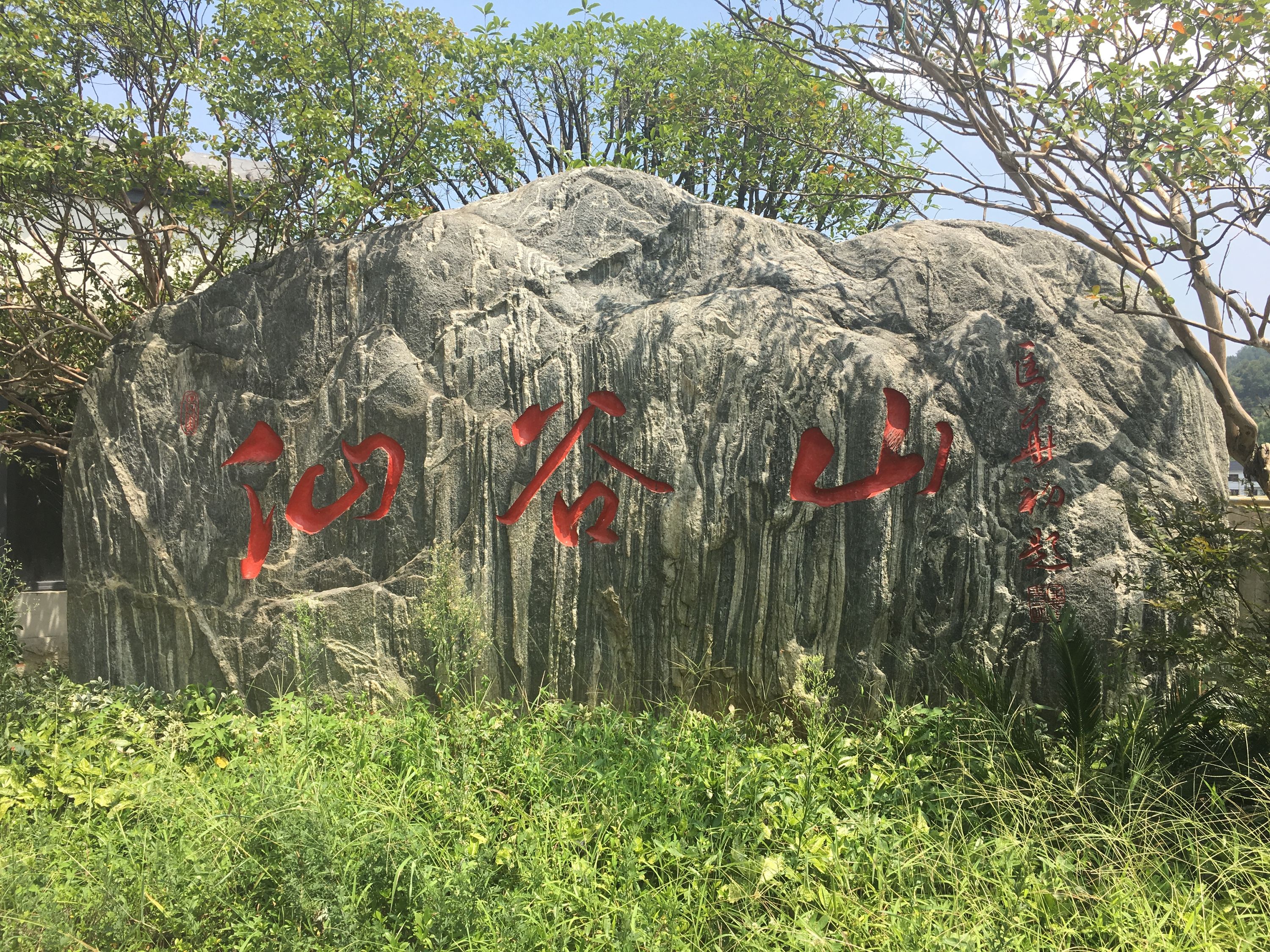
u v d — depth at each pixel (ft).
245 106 22.59
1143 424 15.78
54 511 26.73
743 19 20.58
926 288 16.44
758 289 16.63
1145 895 10.22
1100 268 16.57
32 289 24.32
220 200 26.27
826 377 15.89
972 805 12.56
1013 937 9.67
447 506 16.85
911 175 24.39
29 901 10.06
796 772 13.33
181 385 18.38
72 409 26.55
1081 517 15.26
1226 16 15.06
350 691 16.90
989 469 15.53
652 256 17.28
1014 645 15.28
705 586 16.01
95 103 20.80
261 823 11.09
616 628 16.34
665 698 16.20
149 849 11.18
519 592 16.60
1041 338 16.01
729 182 33.06
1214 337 17.72
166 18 22.70
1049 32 16.30
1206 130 14.56
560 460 16.57
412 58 24.26
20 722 15.53
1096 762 12.82
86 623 18.60
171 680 17.97
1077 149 17.07
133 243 27.25
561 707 15.84
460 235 17.44
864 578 15.55
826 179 24.16
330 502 17.40
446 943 9.64
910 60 18.94
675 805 12.25
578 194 17.78
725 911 10.41
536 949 9.74
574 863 11.00
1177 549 13.98
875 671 15.51
